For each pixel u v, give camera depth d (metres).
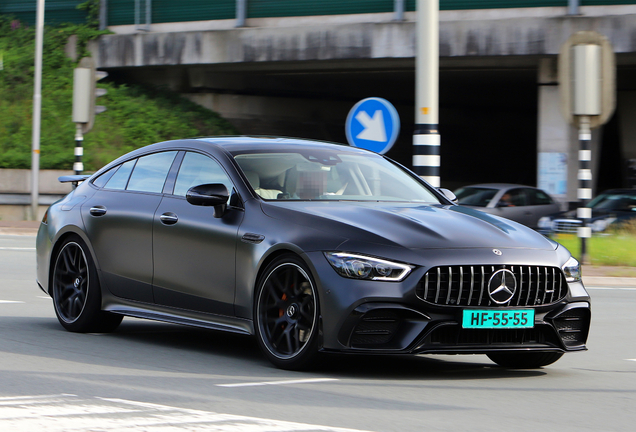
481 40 47.81
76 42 56.84
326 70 56.19
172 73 58.12
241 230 10.05
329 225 9.39
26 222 42.31
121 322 13.50
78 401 7.71
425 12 21.41
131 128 52.50
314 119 64.69
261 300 9.71
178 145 11.74
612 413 7.82
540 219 36.41
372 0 51.19
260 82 60.00
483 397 8.39
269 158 10.95
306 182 10.67
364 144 20.89
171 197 11.25
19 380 8.70
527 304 9.27
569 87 25.78
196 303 10.62
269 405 7.68
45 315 14.00
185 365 9.80
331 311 8.95
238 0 54.28
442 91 67.56
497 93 68.19
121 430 6.62
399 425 7.04
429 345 8.85
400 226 9.40
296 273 9.40
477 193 37.12
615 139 76.81
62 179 13.84
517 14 48.22
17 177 45.06
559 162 50.16
